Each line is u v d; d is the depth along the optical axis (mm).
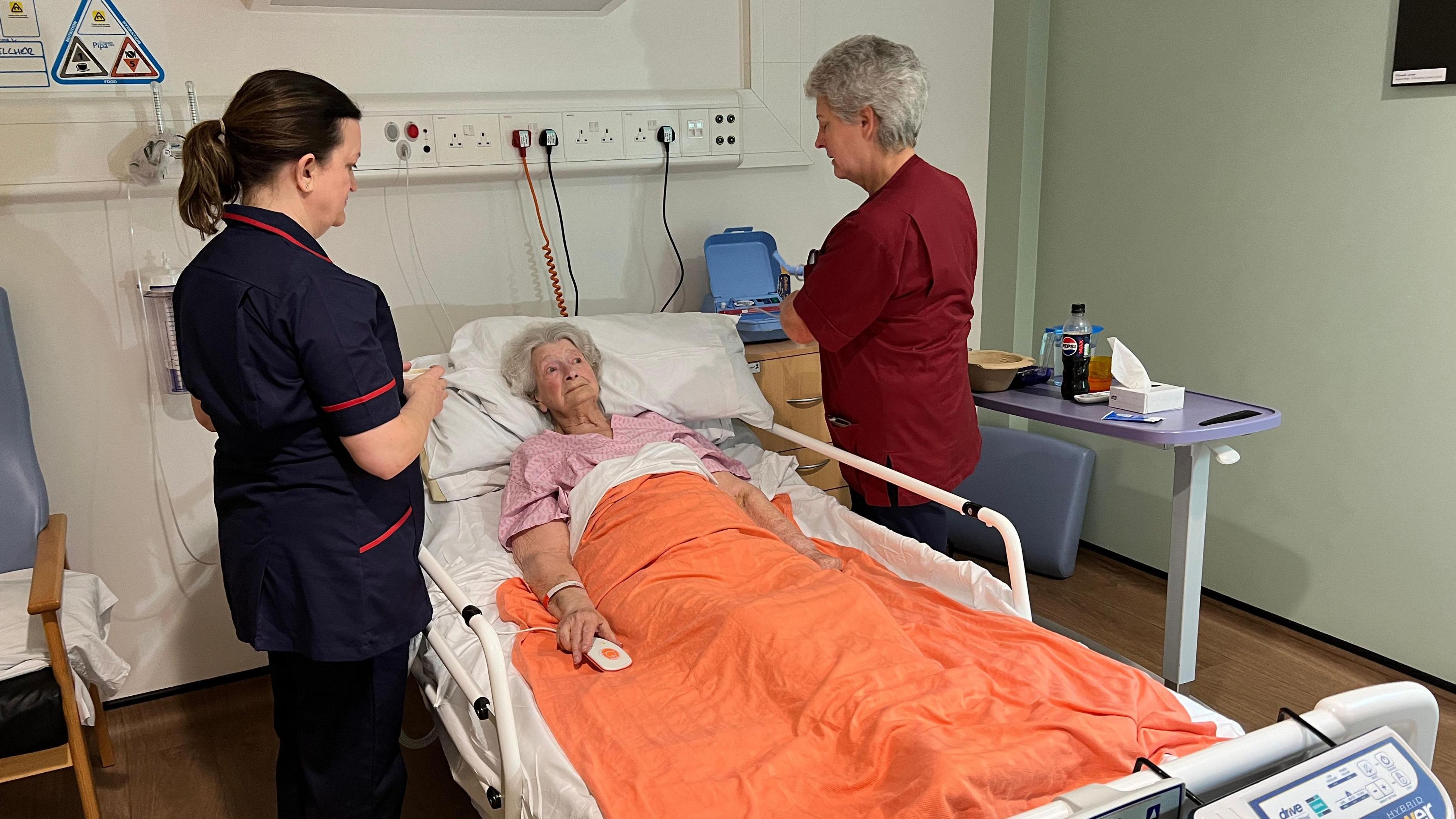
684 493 2021
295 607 1463
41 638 1836
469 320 2689
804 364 2678
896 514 2115
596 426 2314
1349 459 2520
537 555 1980
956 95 3262
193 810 2105
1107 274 3117
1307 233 2527
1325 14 2400
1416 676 2447
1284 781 1067
